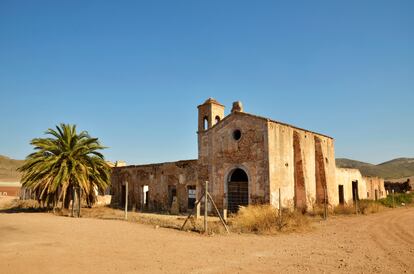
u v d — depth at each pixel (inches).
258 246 518.3
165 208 1314.0
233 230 685.3
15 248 444.1
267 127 988.6
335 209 1141.1
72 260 389.1
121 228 670.5
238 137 1071.6
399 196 1800.0
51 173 997.2
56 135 1099.9
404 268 391.2
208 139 1145.4
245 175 1067.3
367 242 574.9
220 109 1273.4
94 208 1272.1
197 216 887.7
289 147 1076.5
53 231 603.5
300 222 745.0
